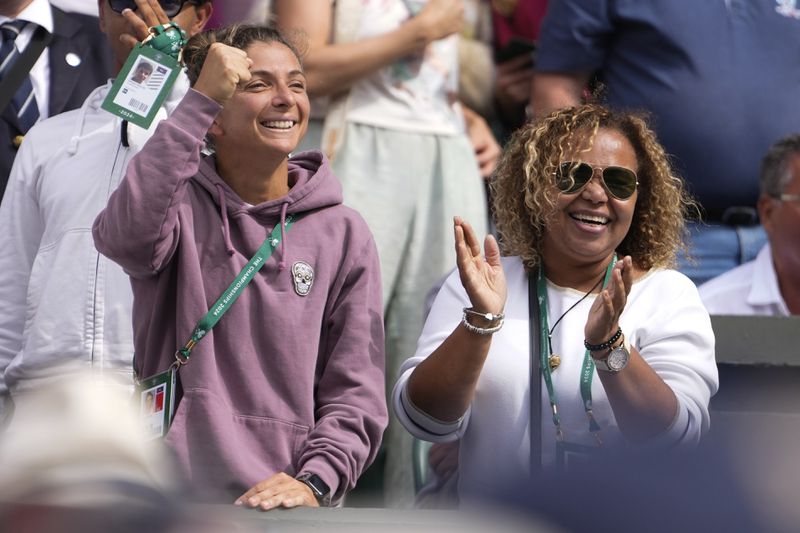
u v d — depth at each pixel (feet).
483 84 68.23
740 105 62.85
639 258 42.52
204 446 37.24
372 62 59.36
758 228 63.26
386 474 58.39
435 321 41.70
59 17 55.47
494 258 37.93
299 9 59.16
